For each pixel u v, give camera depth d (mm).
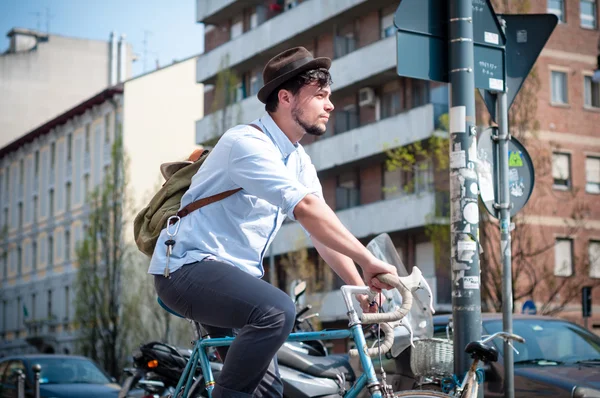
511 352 6965
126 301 48188
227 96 44750
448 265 33219
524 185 7246
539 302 34594
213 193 3879
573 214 34281
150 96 58938
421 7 6285
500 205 7047
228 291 3670
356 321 3604
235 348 3629
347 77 40750
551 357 8344
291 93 3918
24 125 75750
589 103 38469
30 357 16547
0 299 74750
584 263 33094
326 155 41750
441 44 6328
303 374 7039
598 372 7738
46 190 68062
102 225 49500
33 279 69375
